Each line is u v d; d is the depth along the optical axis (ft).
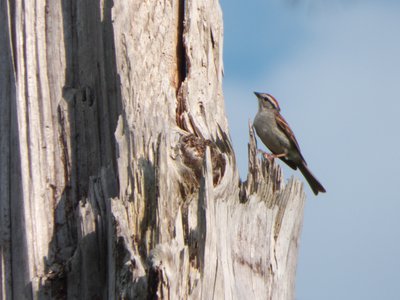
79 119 36.09
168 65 38.70
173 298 29.63
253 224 35.06
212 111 38.52
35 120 35.83
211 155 35.29
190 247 31.68
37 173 35.37
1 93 36.27
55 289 33.71
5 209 35.14
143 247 31.58
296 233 37.37
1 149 35.73
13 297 34.32
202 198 31.55
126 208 32.12
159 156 32.68
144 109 34.86
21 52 36.40
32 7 36.91
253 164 36.40
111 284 31.24
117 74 35.37
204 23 40.27
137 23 37.19
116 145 33.71
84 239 33.19
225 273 32.30
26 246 34.40
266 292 34.86
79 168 35.73
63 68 36.70
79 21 37.01
